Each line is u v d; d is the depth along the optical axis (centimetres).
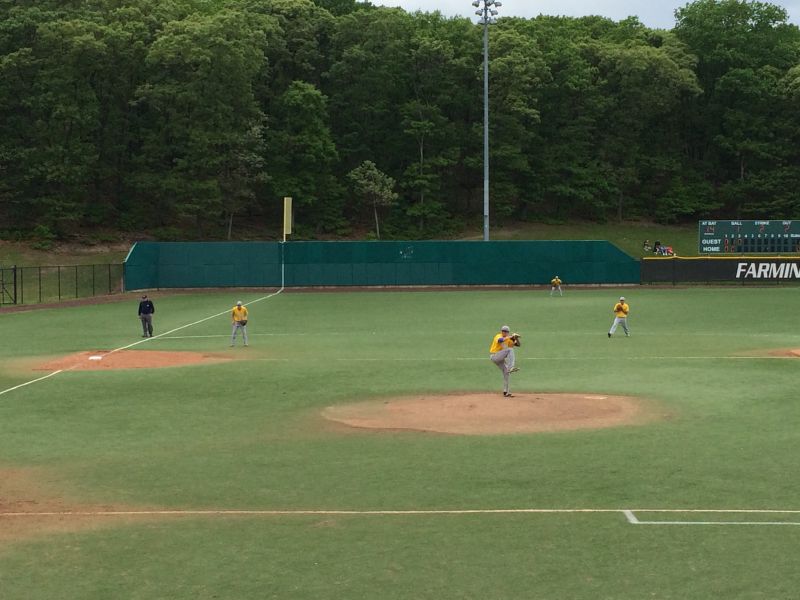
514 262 7200
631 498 1370
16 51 8644
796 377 2652
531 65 9900
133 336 3934
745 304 5422
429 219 10275
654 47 11575
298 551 1139
